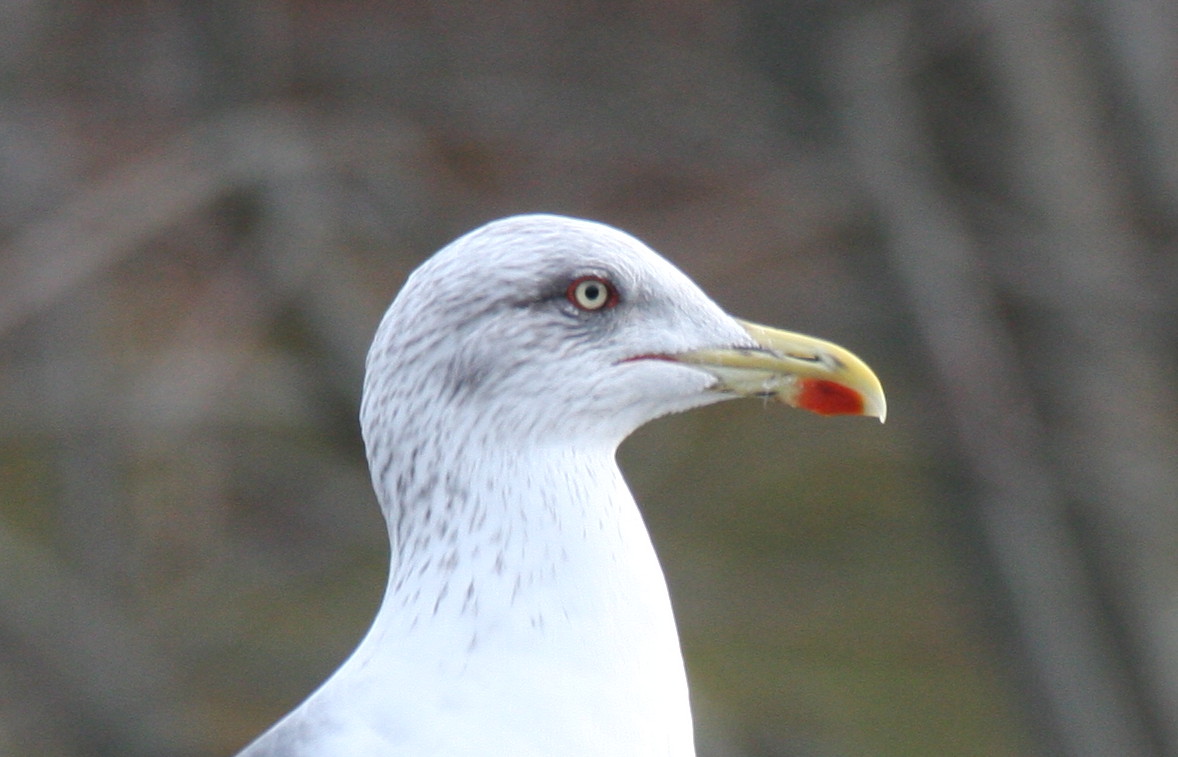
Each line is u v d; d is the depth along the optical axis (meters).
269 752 5.22
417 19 14.14
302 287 13.18
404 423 5.56
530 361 5.54
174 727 13.23
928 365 12.53
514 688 5.26
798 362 5.91
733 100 13.39
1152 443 12.95
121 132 13.75
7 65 13.62
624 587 5.46
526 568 5.39
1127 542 12.98
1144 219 12.95
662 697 5.45
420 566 5.50
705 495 17.81
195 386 13.39
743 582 17.80
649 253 5.86
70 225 12.32
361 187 13.54
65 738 13.31
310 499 15.07
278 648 14.42
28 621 12.95
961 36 12.28
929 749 15.61
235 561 15.05
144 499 14.15
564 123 13.91
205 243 13.82
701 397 5.90
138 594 14.14
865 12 12.27
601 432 5.71
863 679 16.50
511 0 14.21
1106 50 12.79
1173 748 13.41
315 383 13.50
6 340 13.88
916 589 18.08
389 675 5.32
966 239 12.53
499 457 5.51
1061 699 13.22
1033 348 12.76
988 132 12.56
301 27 13.94
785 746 14.48
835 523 19.22
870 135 12.38
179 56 13.62
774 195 13.76
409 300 5.57
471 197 14.03
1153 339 12.85
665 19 14.19
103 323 14.61
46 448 15.70
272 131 12.59
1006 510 12.86
